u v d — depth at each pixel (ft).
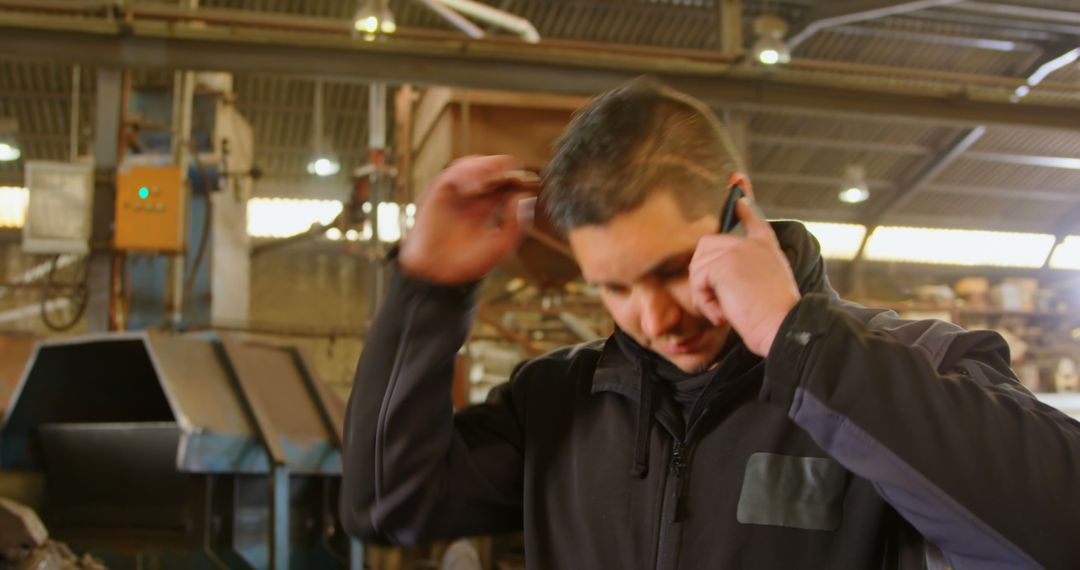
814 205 33.83
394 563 12.20
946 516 2.08
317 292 31.07
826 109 17.13
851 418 2.12
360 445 2.99
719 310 2.34
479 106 17.75
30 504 8.73
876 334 2.26
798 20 24.14
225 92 15.17
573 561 2.87
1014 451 2.06
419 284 2.91
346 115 27.58
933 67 28.30
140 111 14.08
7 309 28.60
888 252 35.37
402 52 15.19
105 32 14.08
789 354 2.19
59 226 13.16
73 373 9.20
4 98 25.94
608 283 2.51
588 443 2.98
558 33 25.52
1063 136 31.01
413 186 20.75
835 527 2.55
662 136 2.44
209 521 8.38
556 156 2.61
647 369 2.85
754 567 2.57
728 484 2.66
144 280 13.41
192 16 14.40
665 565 2.65
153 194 12.87
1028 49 27.63
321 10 23.53
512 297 24.94
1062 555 2.01
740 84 16.78
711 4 24.84
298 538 9.62
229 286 15.07
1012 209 35.09
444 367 2.96
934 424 2.08
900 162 32.01
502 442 3.26
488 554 14.85
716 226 2.48
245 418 8.88
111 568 8.61
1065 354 30.40
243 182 16.05
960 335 2.52
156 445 8.43
